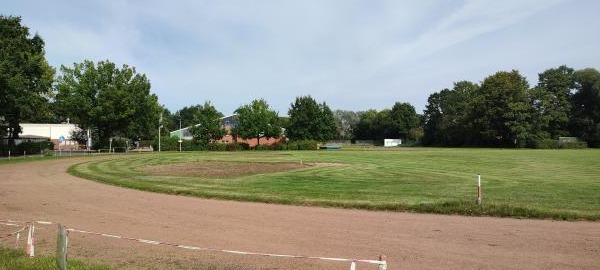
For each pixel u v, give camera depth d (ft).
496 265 27.78
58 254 26.07
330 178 84.89
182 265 27.81
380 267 21.11
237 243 34.09
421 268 27.25
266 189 66.64
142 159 155.74
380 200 54.13
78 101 246.68
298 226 40.50
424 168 109.09
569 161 135.33
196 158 160.15
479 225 40.47
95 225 41.55
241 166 118.83
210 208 51.08
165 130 371.97
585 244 33.04
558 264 27.94
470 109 364.38
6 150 188.55
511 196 56.95
